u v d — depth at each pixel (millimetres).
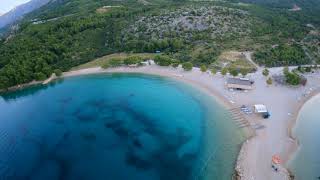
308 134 105500
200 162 95312
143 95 144125
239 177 86188
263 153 95688
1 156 106562
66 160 102000
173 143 106625
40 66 178125
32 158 104250
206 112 123438
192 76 156750
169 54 186000
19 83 168500
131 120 123875
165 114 126000
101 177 93062
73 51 199500
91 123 123750
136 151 104062
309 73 152875
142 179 90938
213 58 174000
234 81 140875
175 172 92688
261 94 133375
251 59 172625
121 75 167625
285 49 176875
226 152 98250
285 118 114938
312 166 90438
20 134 120312
